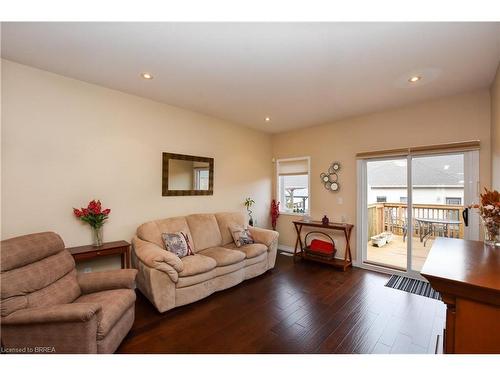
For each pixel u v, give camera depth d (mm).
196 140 3799
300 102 3297
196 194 3799
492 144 2693
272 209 5027
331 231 4270
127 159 3031
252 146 4793
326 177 4320
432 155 3240
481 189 2826
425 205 3338
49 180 2449
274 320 2281
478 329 1105
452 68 2332
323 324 2207
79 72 2467
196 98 3184
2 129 2195
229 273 2980
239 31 1781
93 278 2092
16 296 1606
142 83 2727
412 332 2076
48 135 2445
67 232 2564
